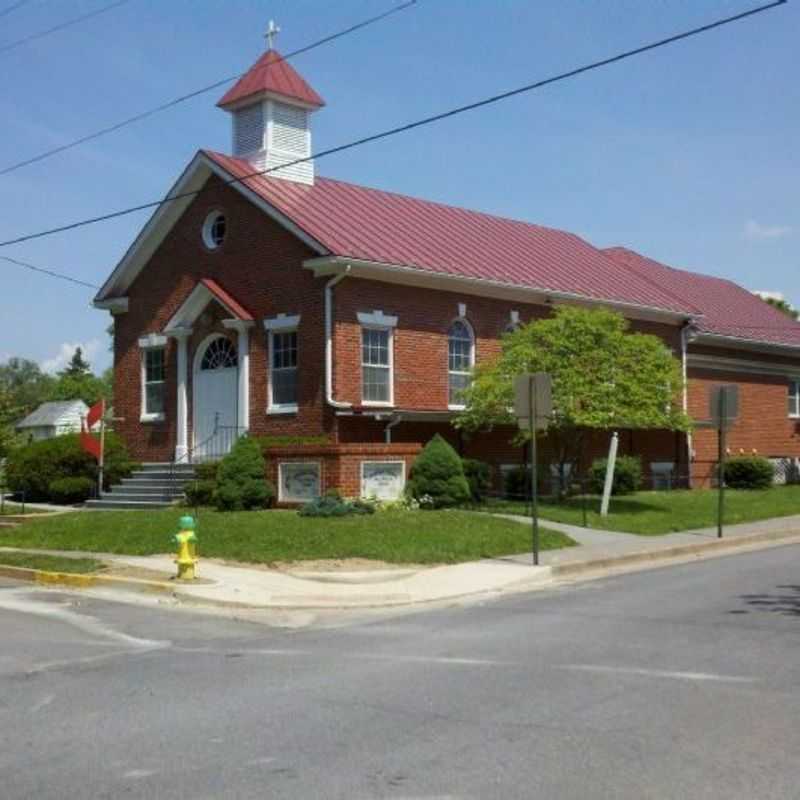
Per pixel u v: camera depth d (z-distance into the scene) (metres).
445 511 21.08
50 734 7.23
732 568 16.78
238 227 25.91
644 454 32.03
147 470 26.84
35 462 27.42
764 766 6.21
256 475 22.50
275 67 27.12
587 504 24.39
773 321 40.09
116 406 28.75
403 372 25.00
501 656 9.75
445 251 27.05
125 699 8.27
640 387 22.23
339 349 23.67
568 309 23.41
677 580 15.35
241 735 7.10
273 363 24.98
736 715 7.41
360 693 8.32
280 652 10.29
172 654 10.27
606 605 12.95
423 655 9.93
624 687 8.34
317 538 17.59
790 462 38.59
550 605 13.09
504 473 27.41
